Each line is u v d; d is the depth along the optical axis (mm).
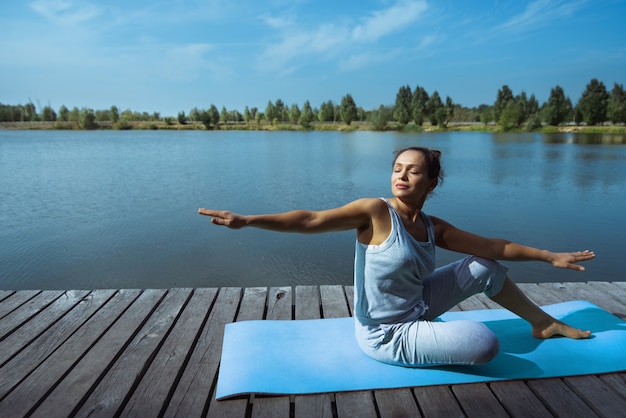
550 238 8281
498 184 14086
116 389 2221
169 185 13984
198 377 2332
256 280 6293
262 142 36125
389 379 2219
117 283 6156
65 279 6254
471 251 2412
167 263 6863
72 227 8852
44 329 2889
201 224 9062
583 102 54812
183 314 3117
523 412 2027
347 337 2621
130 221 9328
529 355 2439
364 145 31953
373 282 2219
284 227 2125
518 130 55031
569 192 12688
